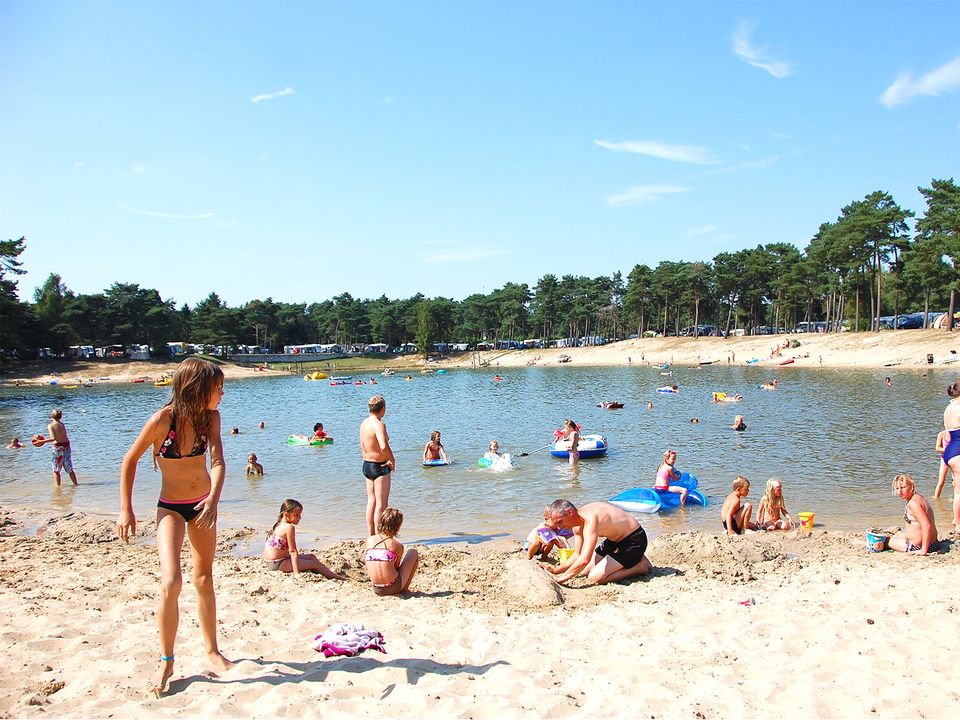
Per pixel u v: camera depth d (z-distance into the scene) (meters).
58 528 11.85
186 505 4.52
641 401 40.00
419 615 6.48
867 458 18.34
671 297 111.56
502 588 7.64
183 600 6.89
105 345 97.44
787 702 4.20
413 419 32.97
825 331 90.19
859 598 6.43
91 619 6.06
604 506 7.88
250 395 57.34
